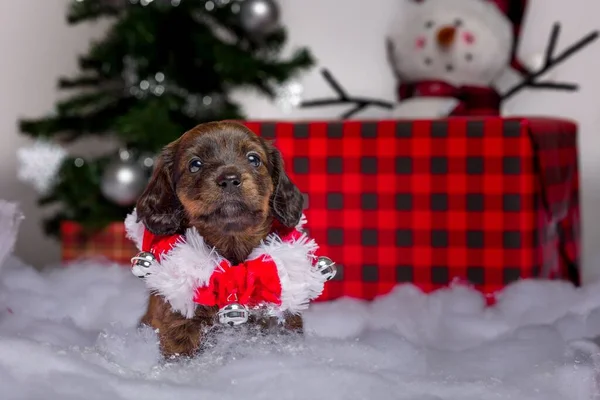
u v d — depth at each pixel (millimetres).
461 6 1319
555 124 1113
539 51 1541
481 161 1029
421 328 885
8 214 878
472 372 729
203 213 719
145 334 748
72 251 1353
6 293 953
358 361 734
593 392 683
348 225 1060
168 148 759
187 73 1479
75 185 1357
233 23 1454
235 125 753
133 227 779
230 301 722
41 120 1421
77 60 1561
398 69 1369
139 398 636
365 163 1055
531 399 665
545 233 1065
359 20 1598
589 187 1543
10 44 1671
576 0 1528
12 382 635
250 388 656
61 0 1686
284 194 765
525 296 951
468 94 1276
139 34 1368
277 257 732
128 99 1451
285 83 1465
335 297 1063
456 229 1038
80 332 843
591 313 878
